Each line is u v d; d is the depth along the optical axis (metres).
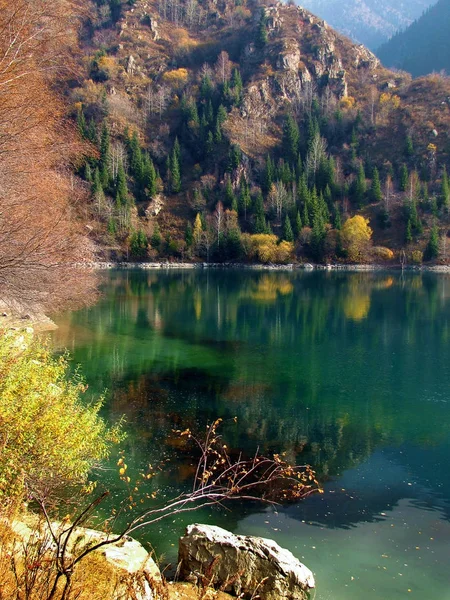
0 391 6.79
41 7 10.76
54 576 3.66
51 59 11.89
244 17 196.88
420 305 46.88
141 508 9.73
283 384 20.56
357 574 8.05
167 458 12.48
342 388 20.11
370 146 141.62
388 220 112.56
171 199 129.62
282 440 14.46
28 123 12.51
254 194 127.19
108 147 113.75
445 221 108.56
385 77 170.88
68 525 6.10
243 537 7.20
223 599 6.39
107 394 18.22
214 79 166.00
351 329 34.22
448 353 26.94
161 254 109.25
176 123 152.88
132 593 3.54
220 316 39.47
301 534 9.31
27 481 6.10
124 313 39.66
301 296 54.41
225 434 14.71
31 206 14.16
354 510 10.36
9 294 15.08
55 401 7.73
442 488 11.59
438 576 8.11
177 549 8.34
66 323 33.25
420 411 17.33
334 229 108.81
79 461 8.16
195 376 21.42
